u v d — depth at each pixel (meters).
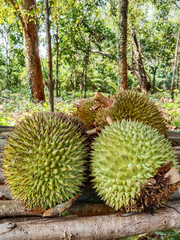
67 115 0.53
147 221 0.40
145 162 0.38
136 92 0.64
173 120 1.33
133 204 0.39
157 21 4.20
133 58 4.75
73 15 2.89
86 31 3.22
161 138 0.44
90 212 0.46
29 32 2.26
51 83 0.82
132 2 3.44
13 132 0.44
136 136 0.40
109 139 0.42
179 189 0.39
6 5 2.05
